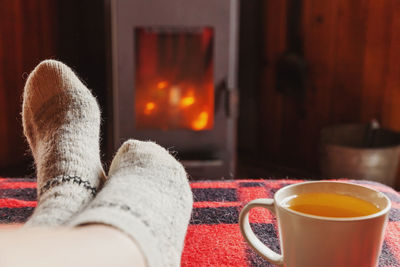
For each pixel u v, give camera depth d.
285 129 2.72
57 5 2.55
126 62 2.05
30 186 1.07
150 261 0.46
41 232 0.40
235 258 0.77
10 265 0.34
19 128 2.53
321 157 2.20
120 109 2.08
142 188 0.62
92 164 0.83
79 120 0.99
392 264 0.74
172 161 0.73
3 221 0.87
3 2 2.39
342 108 2.47
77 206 0.66
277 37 2.66
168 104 2.13
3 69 2.44
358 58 2.38
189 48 2.10
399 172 2.31
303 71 2.56
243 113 2.88
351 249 0.56
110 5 2.01
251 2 2.71
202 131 2.10
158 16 2.02
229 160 2.12
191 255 0.77
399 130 2.27
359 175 2.07
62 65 1.12
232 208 0.94
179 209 0.64
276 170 2.63
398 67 2.25
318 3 2.48
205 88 2.12
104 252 0.40
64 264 0.36
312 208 0.61
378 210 0.60
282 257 0.63
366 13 2.32
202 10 2.02
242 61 2.81
